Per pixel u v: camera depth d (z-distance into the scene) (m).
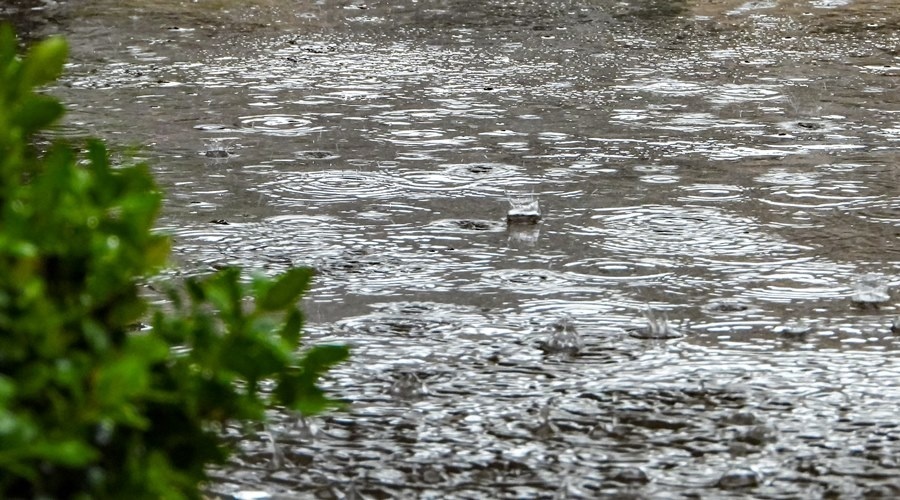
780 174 15.55
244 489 7.62
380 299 11.12
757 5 29.92
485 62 23.27
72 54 23.66
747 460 8.02
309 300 11.09
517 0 30.69
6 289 4.30
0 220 4.49
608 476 7.82
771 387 9.20
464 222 13.58
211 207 14.02
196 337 4.82
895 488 7.65
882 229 13.27
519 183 15.16
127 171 4.80
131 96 20.05
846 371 9.52
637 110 19.30
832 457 8.07
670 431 8.48
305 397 5.04
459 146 17.03
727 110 19.31
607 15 28.73
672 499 7.51
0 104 4.68
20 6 29.22
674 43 25.30
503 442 8.34
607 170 15.79
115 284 4.57
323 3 30.27
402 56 23.80
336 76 21.86
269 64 22.92
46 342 4.27
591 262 12.21
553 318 10.66
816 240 12.90
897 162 16.14
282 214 13.80
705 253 12.48
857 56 23.94
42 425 4.15
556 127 18.17
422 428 8.54
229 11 28.97
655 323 10.52
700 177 15.44
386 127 18.14
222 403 4.83
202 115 18.78
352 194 14.65
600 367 9.60
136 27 26.75
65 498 4.39
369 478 7.81
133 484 4.42
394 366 9.60
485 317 10.68
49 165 4.62
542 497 7.58
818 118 18.75
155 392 4.49
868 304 10.99
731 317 10.69
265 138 17.41
